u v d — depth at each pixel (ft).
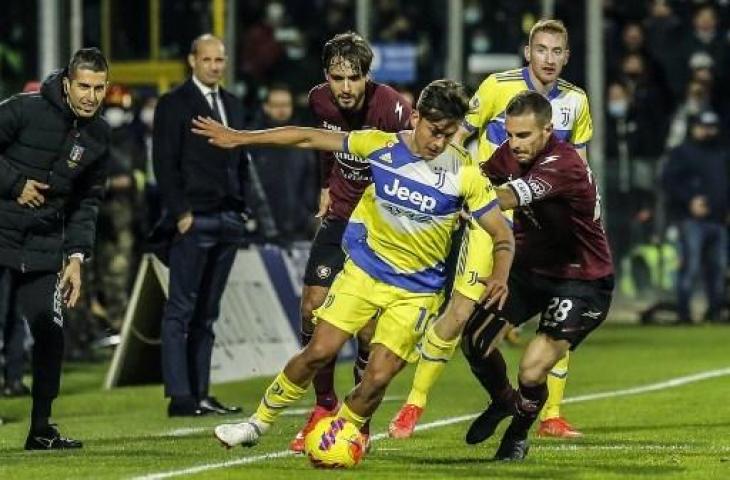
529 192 71.51
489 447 80.59
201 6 169.48
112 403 112.98
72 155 81.46
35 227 81.51
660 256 185.06
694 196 174.40
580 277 74.59
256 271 130.41
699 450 78.89
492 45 198.49
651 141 186.60
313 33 198.49
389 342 69.77
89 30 170.50
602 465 72.13
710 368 129.70
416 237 69.21
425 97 67.62
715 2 196.95
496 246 68.69
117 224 139.33
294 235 138.31
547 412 86.33
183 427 95.25
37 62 175.32
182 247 104.06
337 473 68.74
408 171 68.85
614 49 195.00
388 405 106.73
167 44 170.50
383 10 198.49
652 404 103.86
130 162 139.23
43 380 81.51
